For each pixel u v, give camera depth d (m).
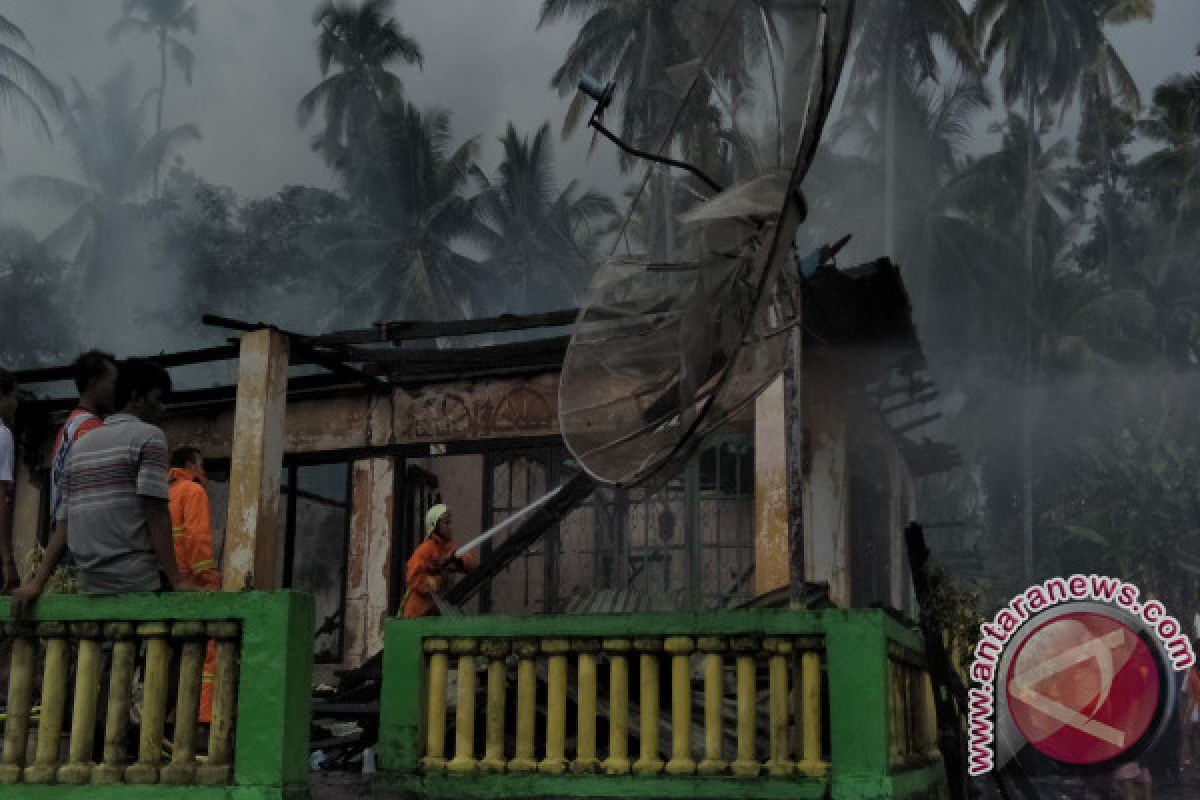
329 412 12.12
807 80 4.07
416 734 4.70
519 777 4.55
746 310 4.54
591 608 7.84
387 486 11.73
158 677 4.21
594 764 4.50
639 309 5.05
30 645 4.34
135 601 4.25
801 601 5.76
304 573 15.80
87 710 4.25
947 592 5.09
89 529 4.36
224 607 4.16
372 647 11.48
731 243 4.65
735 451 10.38
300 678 4.17
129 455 4.38
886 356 10.58
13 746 4.25
